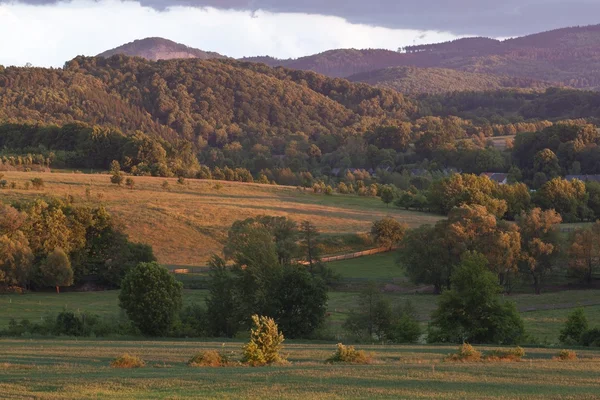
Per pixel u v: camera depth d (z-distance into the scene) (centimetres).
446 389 2931
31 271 9450
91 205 13338
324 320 6769
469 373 3394
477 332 5878
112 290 9756
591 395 2847
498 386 3031
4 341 5169
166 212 13412
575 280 9869
